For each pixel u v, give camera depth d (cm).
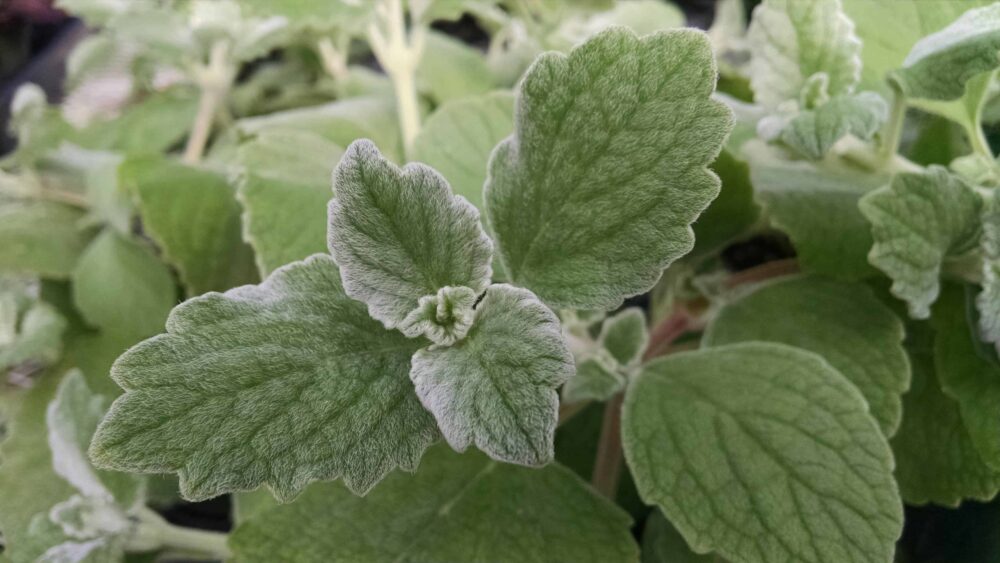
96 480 16
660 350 18
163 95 27
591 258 11
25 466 18
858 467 12
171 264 21
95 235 24
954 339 15
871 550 12
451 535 14
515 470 15
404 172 10
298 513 14
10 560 16
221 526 22
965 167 15
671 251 10
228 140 25
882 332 15
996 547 16
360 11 20
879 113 14
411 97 21
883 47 16
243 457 9
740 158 15
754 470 13
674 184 10
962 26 13
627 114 10
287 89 32
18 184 25
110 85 31
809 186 16
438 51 26
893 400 14
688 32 10
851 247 15
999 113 16
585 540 14
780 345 14
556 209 11
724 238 17
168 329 10
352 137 21
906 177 14
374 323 11
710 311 18
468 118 16
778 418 13
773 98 16
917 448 16
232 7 24
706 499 13
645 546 17
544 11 25
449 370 10
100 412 17
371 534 14
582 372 14
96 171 23
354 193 10
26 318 20
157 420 9
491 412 10
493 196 11
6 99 32
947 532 17
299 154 16
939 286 15
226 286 20
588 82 10
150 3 24
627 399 14
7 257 22
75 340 21
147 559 18
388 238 10
